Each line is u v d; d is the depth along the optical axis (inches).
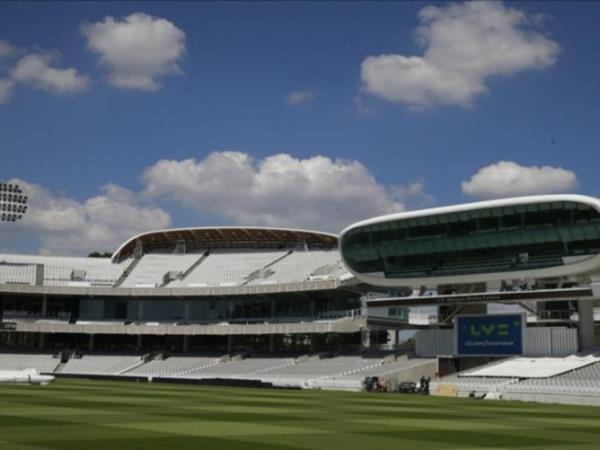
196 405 1636.3
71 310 4640.8
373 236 3358.8
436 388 2731.3
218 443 894.4
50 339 4630.9
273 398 2090.3
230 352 4320.9
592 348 2876.5
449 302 3110.2
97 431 980.6
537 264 2935.5
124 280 4685.0
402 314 4040.4
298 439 969.5
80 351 4498.0
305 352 4062.5
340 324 3796.8
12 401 1569.9
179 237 4950.8
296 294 4190.5
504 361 2947.8
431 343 3277.6
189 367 4079.7
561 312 3090.6
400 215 3230.8
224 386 3093.0
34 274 4672.7
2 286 4266.7
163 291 4338.1
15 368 4220.0
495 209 2974.9
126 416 1254.3
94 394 1989.4
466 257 3142.2
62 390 2165.4
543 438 1082.1
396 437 1034.1
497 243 3006.9
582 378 2508.6
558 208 2827.3
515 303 3117.6
